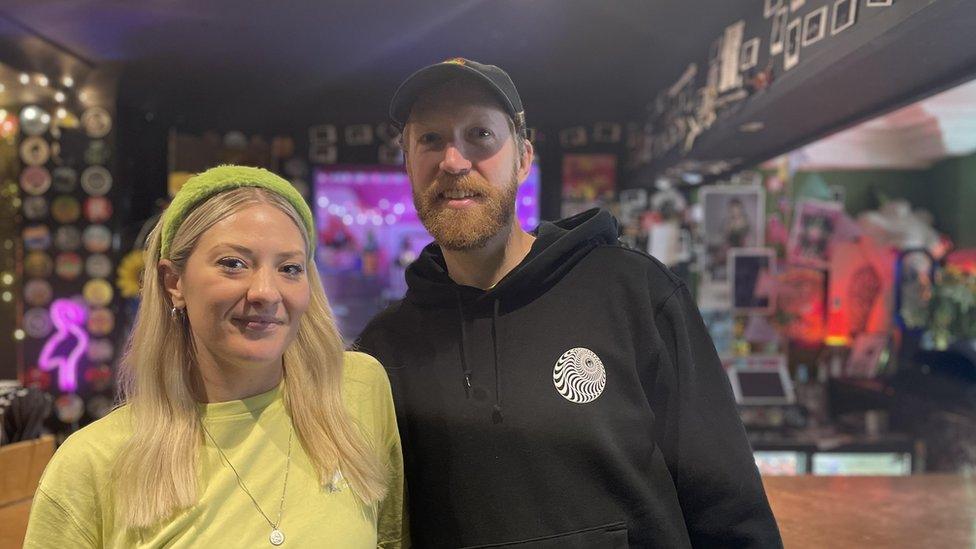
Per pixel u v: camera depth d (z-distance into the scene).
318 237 3.69
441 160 1.14
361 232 3.73
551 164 3.68
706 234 3.68
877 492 1.83
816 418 3.40
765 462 3.10
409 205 3.73
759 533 1.13
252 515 0.98
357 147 3.66
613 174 3.65
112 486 0.96
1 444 1.76
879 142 3.65
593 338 1.19
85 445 0.97
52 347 3.34
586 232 1.24
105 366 3.33
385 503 1.19
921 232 3.66
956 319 3.43
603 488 1.12
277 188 1.01
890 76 1.47
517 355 1.18
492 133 1.15
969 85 2.95
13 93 3.23
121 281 3.34
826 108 1.77
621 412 1.15
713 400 1.18
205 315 0.94
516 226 1.29
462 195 1.15
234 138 3.62
